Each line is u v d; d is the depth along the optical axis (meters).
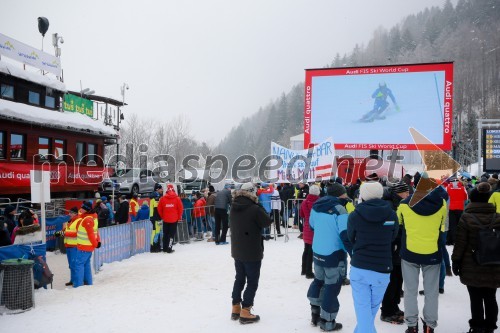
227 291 7.65
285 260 10.42
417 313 5.23
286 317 6.11
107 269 10.34
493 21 131.00
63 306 6.93
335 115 20.72
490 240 4.86
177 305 6.82
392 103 20.05
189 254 12.05
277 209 14.56
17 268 6.65
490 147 19.09
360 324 4.69
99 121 25.66
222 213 13.72
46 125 19.78
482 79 107.12
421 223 5.08
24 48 20.02
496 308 5.03
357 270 4.70
